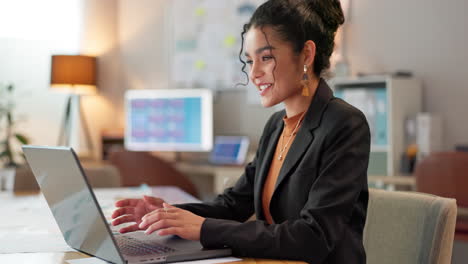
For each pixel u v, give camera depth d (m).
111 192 2.76
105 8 6.26
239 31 5.27
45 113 5.96
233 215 1.66
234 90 5.34
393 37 4.31
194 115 5.24
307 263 1.22
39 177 1.31
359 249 1.34
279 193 1.45
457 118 4.01
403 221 1.49
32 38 5.89
